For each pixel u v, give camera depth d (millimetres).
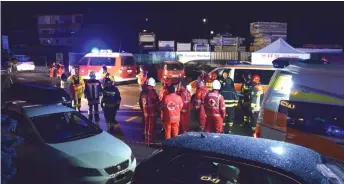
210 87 11102
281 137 4906
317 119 4676
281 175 3068
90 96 10734
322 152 4598
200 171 3414
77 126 6617
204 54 30094
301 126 4762
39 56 43312
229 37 32719
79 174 5418
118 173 5625
